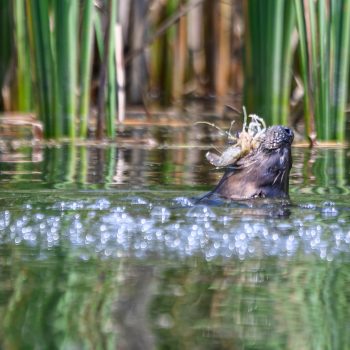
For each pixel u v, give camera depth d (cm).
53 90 1447
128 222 813
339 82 1401
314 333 540
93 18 1448
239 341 525
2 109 1864
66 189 1009
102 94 1461
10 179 1094
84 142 1455
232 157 938
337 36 1371
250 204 903
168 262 691
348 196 980
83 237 763
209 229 788
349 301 603
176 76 2131
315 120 1410
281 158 942
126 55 2048
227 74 2227
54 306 587
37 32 1416
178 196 959
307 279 651
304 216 847
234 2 2180
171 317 565
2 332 534
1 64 1842
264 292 620
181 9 2125
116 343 518
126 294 611
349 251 727
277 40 1448
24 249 729
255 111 1493
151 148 1423
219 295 612
